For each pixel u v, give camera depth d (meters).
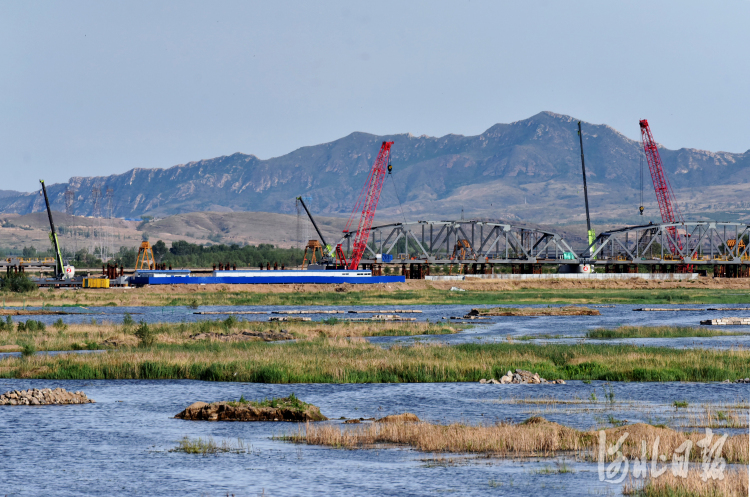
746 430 38.53
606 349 68.31
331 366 59.19
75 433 40.06
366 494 29.22
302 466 33.06
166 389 53.78
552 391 52.53
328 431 38.00
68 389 53.62
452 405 47.53
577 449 35.00
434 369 58.62
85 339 80.38
